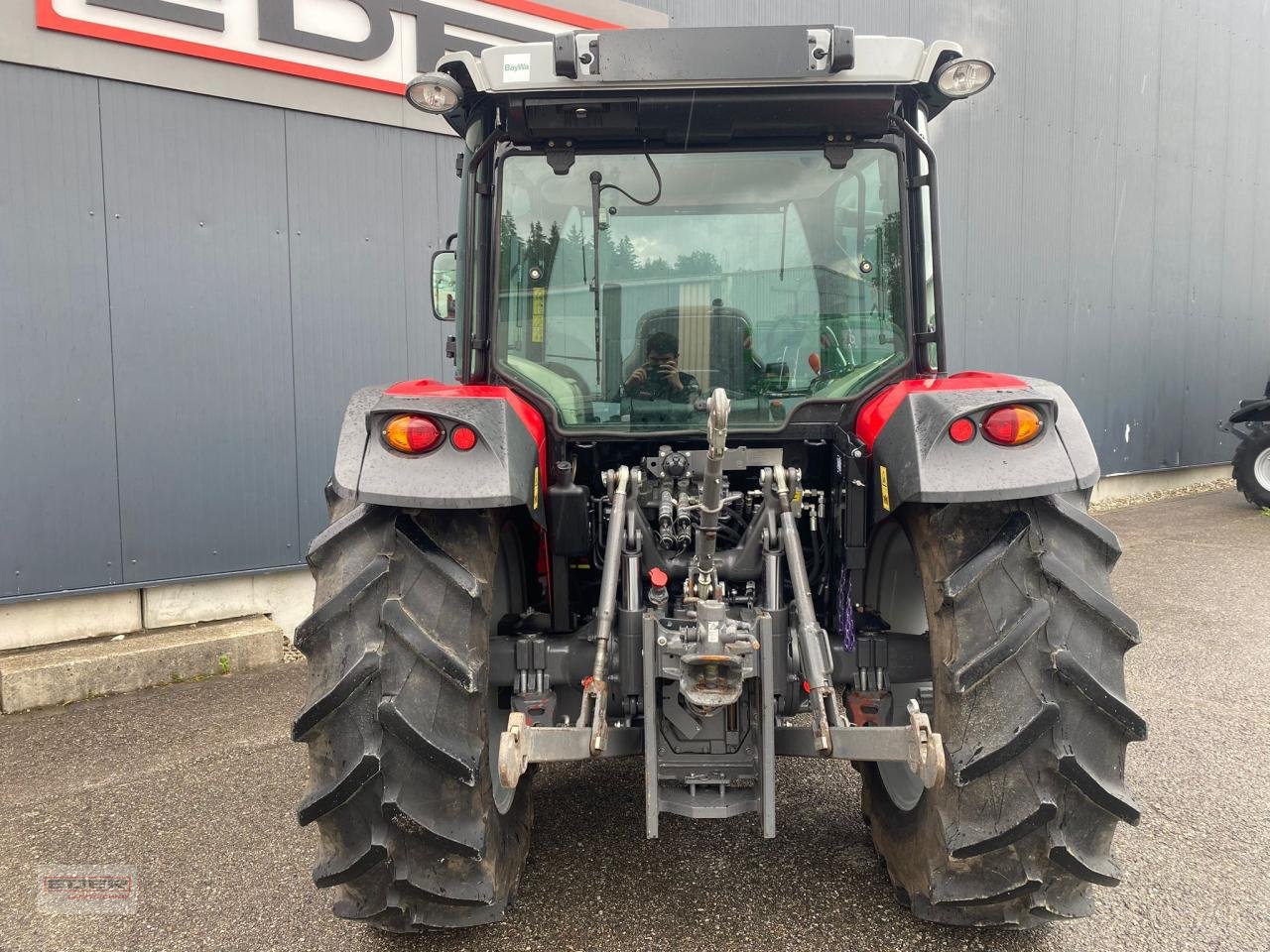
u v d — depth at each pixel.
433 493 1.89
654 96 2.37
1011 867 1.95
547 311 2.59
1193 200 10.27
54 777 3.33
